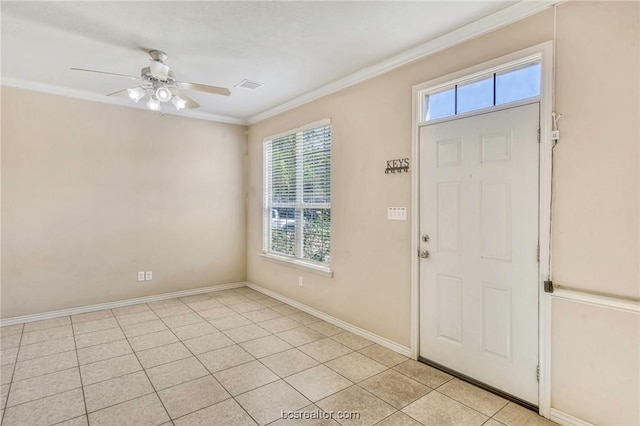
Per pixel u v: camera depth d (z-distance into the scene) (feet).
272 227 15.78
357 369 8.82
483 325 7.97
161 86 9.43
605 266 6.15
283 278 14.70
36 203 12.17
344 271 11.59
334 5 7.14
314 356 9.55
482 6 7.20
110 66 10.39
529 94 7.25
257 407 7.16
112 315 12.87
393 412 7.03
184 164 15.42
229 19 7.68
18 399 7.37
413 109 9.32
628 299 5.92
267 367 8.89
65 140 12.66
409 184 9.47
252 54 9.50
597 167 6.22
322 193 12.75
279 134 14.75
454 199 8.48
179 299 15.05
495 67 7.61
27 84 11.78
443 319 8.79
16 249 11.87
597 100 6.20
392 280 10.00
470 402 7.39
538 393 7.02
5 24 7.89
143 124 14.33
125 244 13.99
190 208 15.62
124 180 13.92
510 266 7.47
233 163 16.88
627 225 5.92
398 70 9.74
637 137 5.81
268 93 12.86
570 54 6.50
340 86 11.52
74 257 12.92
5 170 11.66
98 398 7.44
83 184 13.04
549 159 6.77
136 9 7.26
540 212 6.94
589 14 6.27
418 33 8.35
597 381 6.26
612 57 6.03
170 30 8.19
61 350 9.82
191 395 7.59
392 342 10.01
